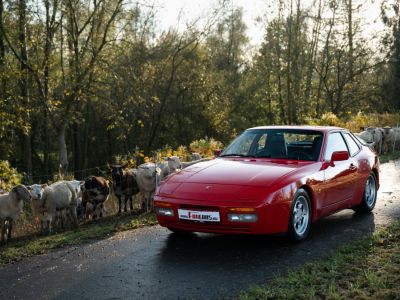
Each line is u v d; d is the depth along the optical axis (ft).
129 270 18.48
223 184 20.67
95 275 18.08
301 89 126.52
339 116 118.62
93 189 33.81
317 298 14.71
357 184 26.05
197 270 18.12
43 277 18.16
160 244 22.26
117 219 32.09
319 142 24.30
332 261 18.16
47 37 69.56
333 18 114.52
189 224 20.66
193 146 63.46
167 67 116.78
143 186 34.01
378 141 62.54
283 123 131.23
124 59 76.89
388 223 24.81
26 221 33.47
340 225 24.72
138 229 26.03
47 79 71.36
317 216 22.70
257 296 14.94
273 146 24.57
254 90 146.10
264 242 21.79
